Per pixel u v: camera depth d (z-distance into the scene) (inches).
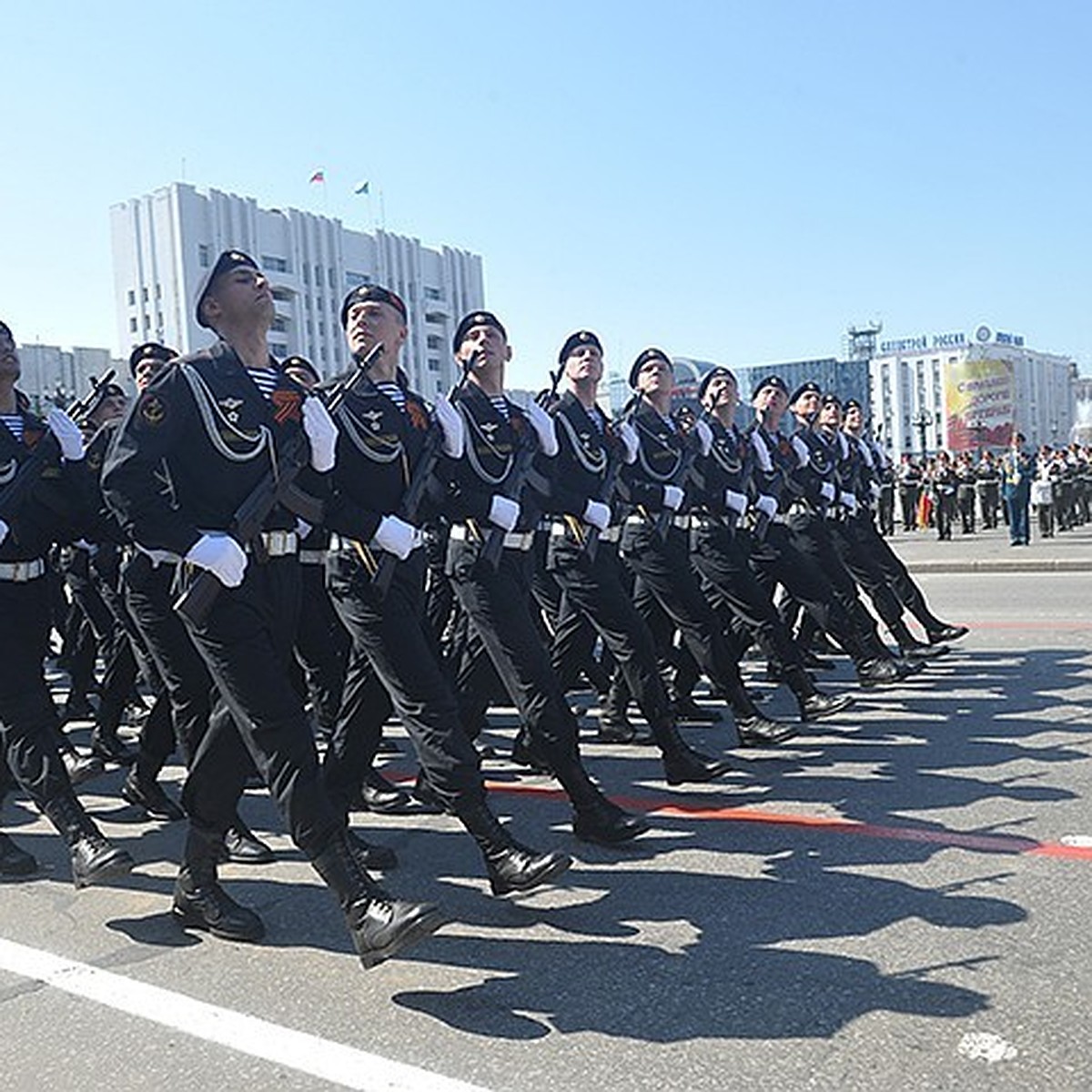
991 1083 110.4
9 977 146.9
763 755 238.2
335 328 2851.9
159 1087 118.6
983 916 149.2
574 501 208.5
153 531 140.6
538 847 187.0
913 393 3521.2
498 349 195.6
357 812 215.0
